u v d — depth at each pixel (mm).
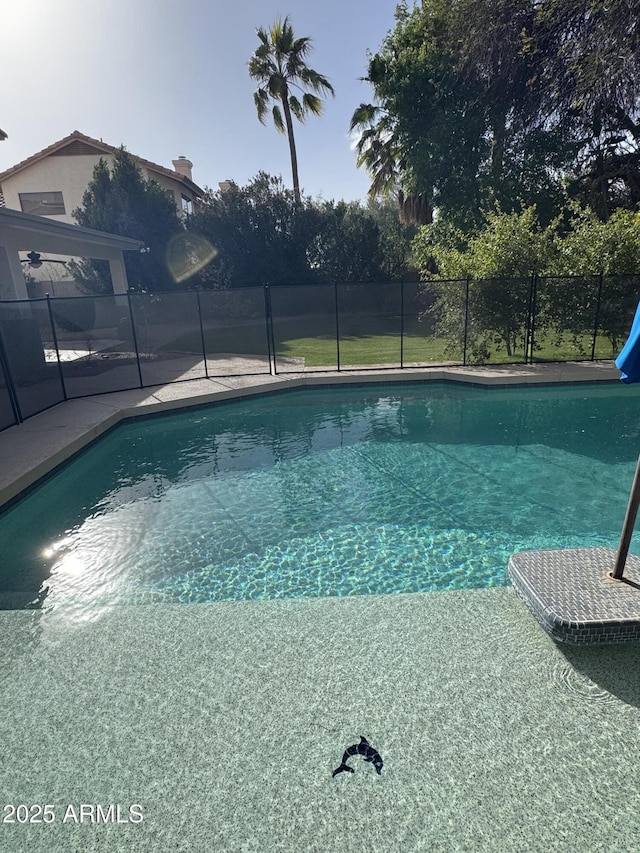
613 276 9062
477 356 9875
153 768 1667
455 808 1493
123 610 2600
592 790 1535
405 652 2176
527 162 14578
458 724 1789
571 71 12453
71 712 1925
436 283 10422
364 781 1586
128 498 4902
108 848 1426
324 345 14211
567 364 9289
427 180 15359
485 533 3990
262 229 20859
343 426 7027
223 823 1479
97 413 6750
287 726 1809
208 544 3959
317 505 4609
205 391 7992
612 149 14586
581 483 4910
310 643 2262
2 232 8836
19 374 8766
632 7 10672
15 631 2516
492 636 2262
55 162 21125
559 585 2281
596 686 1944
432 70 14320
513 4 12633
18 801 1580
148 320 18625
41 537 4133
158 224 18328
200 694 1984
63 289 19625
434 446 6086
